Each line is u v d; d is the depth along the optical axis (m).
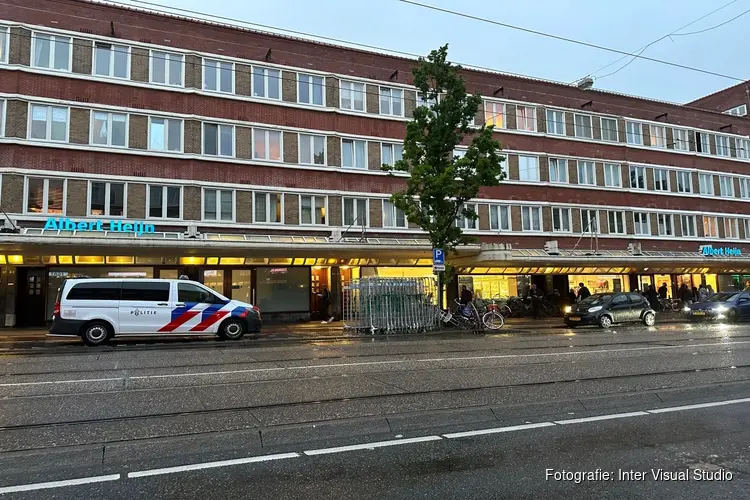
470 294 22.05
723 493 4.21
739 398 7.44
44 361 11.32
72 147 20.89
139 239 19.58
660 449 5.26
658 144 34.69
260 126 24.22
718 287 35.94
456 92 21.14
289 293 24.92
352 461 4.94
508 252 25.77
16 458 4.84
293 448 5.32
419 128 21.03
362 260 25.47
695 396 7.55
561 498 4.13
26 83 20.52
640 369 9.67
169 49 22.92
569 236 30.66
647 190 33.53
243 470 4.72
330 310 25.30
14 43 20.45
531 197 29.94
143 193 21.84
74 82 21.28
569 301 29.59
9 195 19.78
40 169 20.36
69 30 21.36
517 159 30.00
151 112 22.30
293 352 12.83
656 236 33.31
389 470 4.71
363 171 26.00
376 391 7.76
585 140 32.09
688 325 21.55
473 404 6.93
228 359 11.51
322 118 25.58
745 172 37.50
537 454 5.13
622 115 33.59
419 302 19.52
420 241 25.19
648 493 4.22
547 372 9.38
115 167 21.53
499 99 30.00
